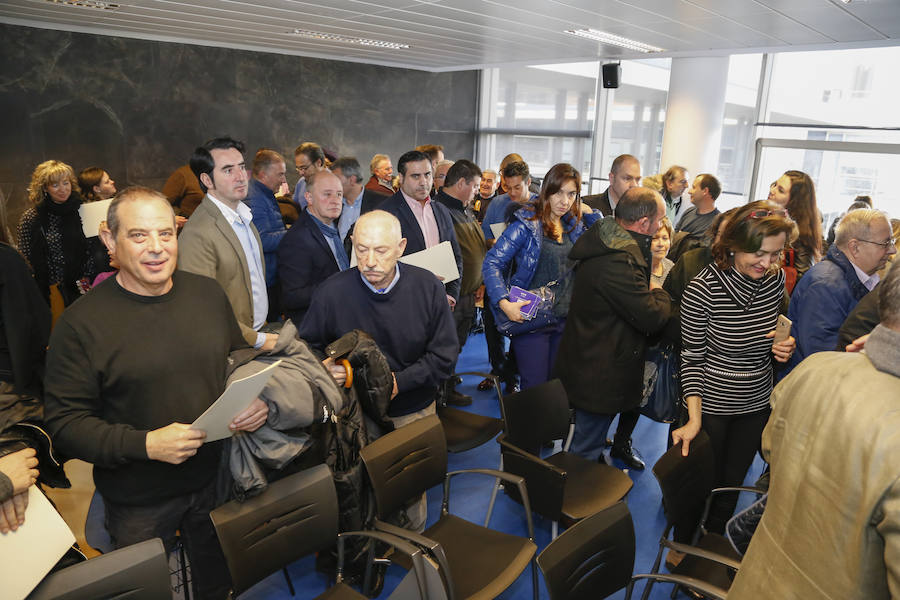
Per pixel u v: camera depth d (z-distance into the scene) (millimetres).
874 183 6457
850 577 913
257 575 1832
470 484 3256
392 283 2355
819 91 6746
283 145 9352
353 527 2127
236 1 4891
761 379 2373
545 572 1628
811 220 3316
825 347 2406
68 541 1492
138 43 7648
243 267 2576
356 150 10164
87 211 3766
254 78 8812
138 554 1522
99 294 1721
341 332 2355
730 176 7801
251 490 1821
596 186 9953
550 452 3449
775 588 1048
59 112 7188
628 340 2709
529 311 3023
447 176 4031
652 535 2857
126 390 1714
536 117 10680
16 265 1747
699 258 2697
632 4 4438
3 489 1369
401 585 1843
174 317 1789
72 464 2771
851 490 904
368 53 8484
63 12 5871
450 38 6570
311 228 3166
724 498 2498
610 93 9453
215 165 2465
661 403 2959
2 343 1675
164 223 1705
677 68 7348
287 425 1882
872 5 4062
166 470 1812
